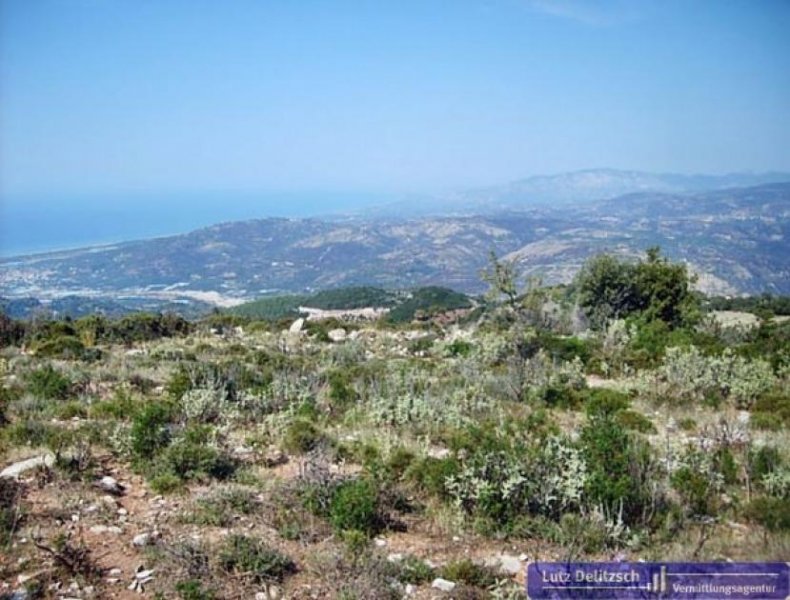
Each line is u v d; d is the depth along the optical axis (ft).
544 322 73.00
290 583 18.79
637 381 51.47
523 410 42.09
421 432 35.47
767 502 24.35
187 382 44.21
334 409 41.47
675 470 26.86
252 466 28.99
